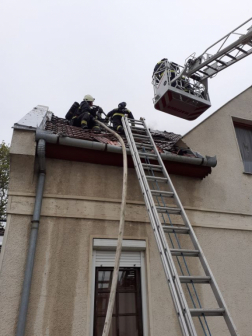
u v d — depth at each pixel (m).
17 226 3.39
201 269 4.00
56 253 3.41
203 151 5.24
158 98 5.84
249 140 6.32
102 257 3.69
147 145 4.39
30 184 3.65
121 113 5.88
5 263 3.16
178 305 2.12
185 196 4.52
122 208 2.90
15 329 2.91
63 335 3.05
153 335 3.36
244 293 4.09
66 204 3.72
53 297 3.18
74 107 6.40
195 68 5.50
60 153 3.91
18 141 3.66
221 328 3.71
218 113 5.91
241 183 5.17
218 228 4.47
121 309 3.57
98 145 3.93
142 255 3.86
